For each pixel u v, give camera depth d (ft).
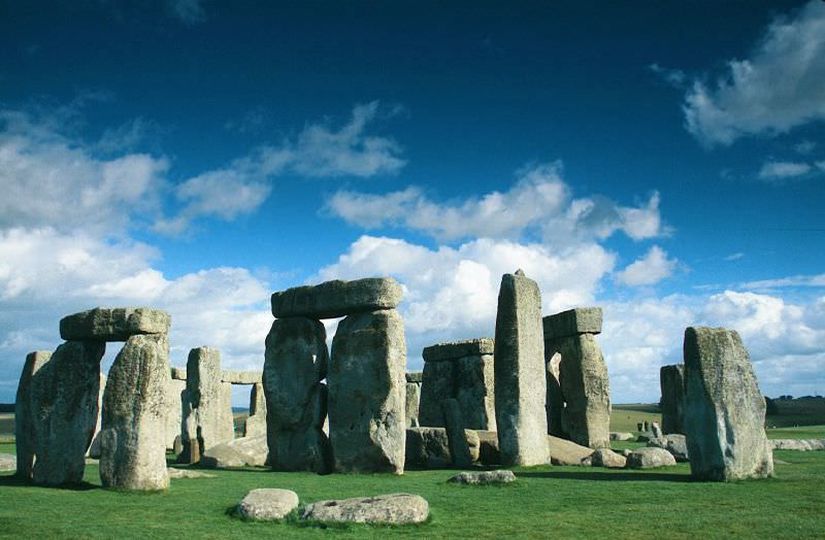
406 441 73.72
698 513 36.29
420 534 31.96
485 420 91.97
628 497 41.75
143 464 46.62
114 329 49.73
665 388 101.71
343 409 63.16
